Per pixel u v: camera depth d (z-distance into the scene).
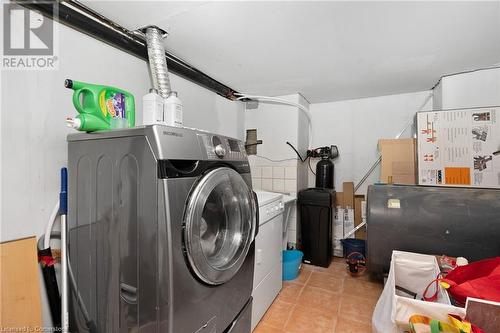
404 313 1.16
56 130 1.21
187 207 0.91
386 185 2.16
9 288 0.99
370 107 2.95
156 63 1.47
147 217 0.84
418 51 1.78
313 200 2.63
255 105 3.07
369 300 1.97
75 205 1.10
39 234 1.14
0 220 1.02
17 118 1.08
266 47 1.74
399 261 1.61
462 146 2.03
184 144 0.92
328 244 2.62
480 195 1.80
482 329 1.03
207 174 1.01
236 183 1.20
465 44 1.67
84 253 1.06
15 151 1.07
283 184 2.89
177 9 1.29
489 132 1.96
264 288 1.76
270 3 1.25
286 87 2.61
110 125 1.10
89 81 1.36
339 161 3.10
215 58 1.92
